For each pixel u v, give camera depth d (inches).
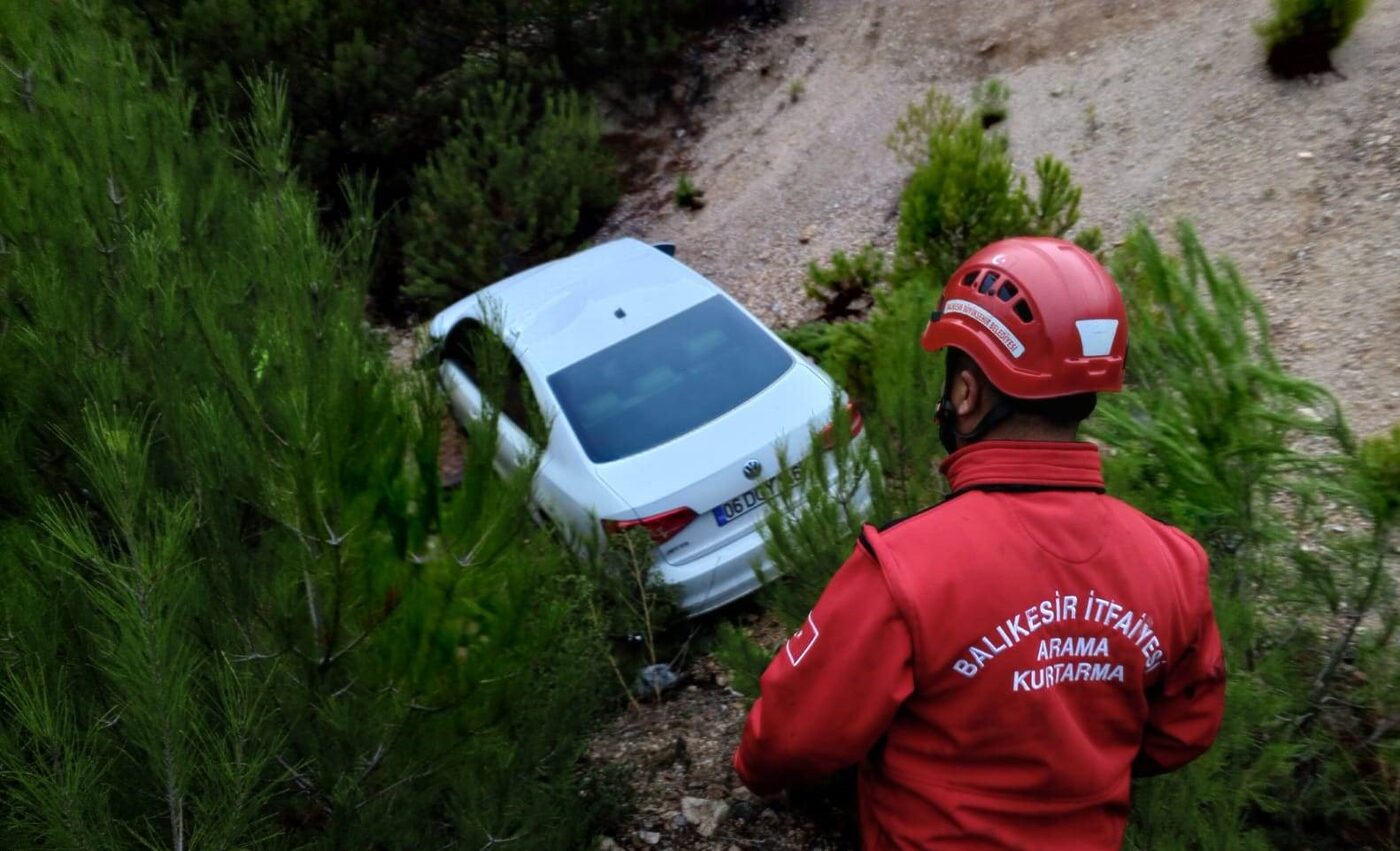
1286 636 122.6
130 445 67.4
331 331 96.0
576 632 131.7
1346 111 296.0
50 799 62.5
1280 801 117.0
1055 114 383.2
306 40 390.0
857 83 458.3
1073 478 59.0
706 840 132.0
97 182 110.9
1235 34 355.9
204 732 73.0
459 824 101.7
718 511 190.4
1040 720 56.7
